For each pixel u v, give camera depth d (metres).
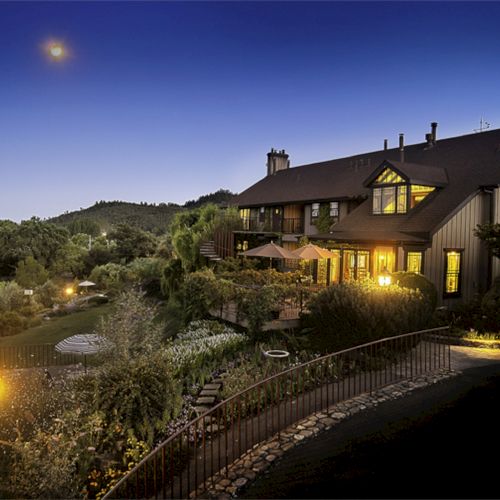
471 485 4.72
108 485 6.16
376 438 6.16
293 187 29.34
